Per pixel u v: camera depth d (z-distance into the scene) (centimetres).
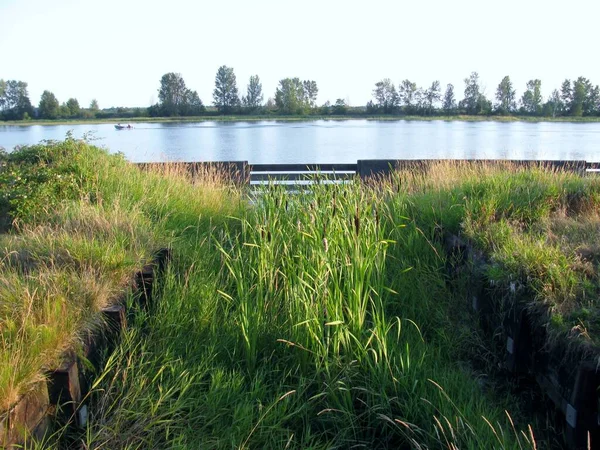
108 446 384
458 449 373
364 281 545
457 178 920
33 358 387
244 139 4091
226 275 642
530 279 511
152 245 650
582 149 2702
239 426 407
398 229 717
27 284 469
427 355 508
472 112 9931
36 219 703
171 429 404
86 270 532
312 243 553
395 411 438
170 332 508
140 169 1035
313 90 10556
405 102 10319
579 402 399
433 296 628
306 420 432
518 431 438
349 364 457
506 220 683
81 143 992
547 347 452
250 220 791
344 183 730
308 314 480
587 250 569
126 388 438
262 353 500
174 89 10044
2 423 331
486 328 568
